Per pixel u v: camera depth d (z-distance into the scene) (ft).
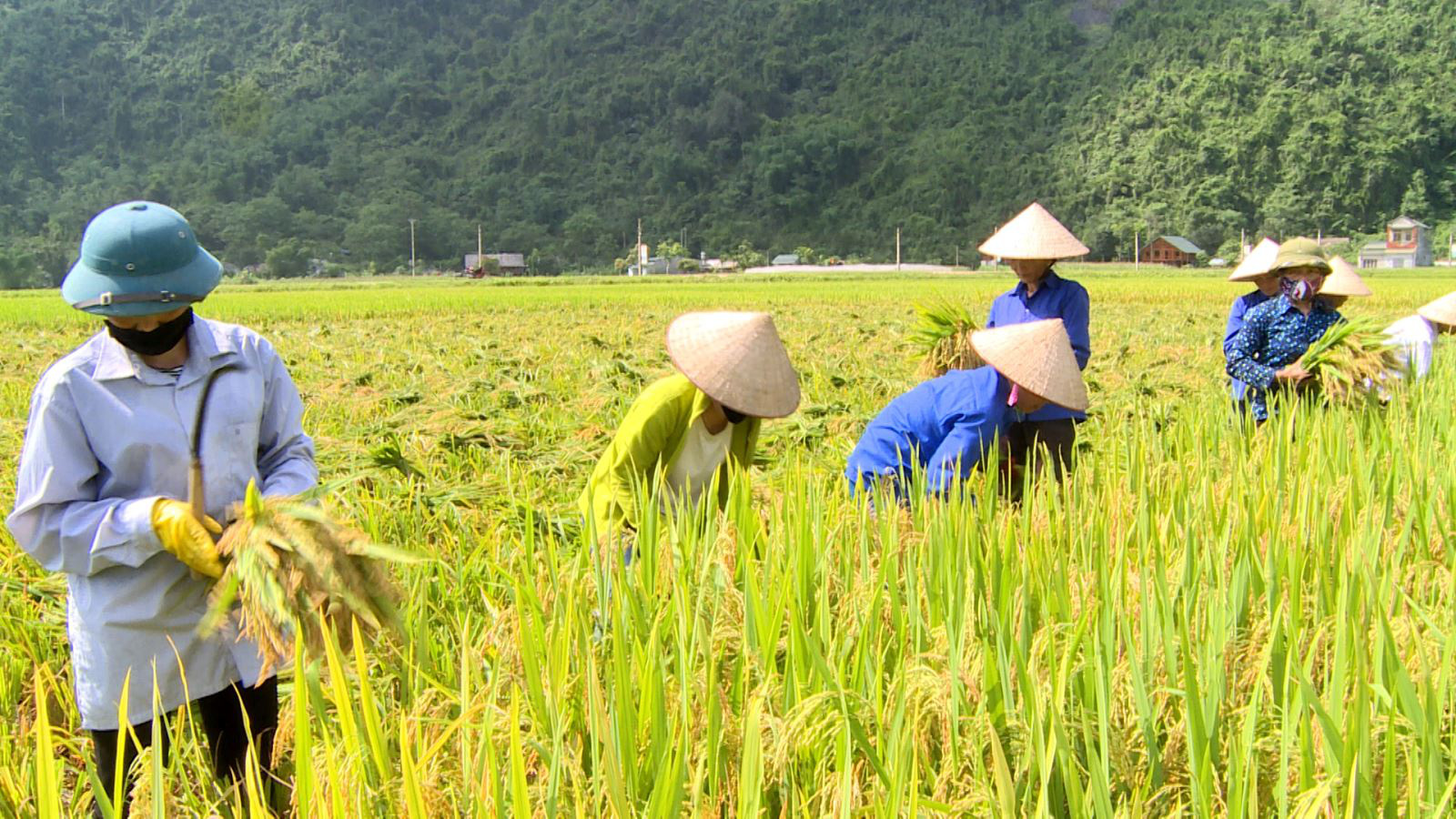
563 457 26.02
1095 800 8.25
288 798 11.83
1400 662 9.73
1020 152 626.23
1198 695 9.21
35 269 396.57
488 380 42.37
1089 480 18.19
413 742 9.61
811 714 9.11
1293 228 518.37
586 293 172.35
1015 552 13.15
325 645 9.66
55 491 10.48
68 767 12.81
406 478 22.49
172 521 10.12
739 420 15.76
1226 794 9.12
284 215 557.33
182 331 10.96
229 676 11.50
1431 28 639.35
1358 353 24.40
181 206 583.99
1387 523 15.33
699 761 8.79
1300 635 11.21
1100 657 9.52
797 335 70.69
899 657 10.69
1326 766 8.75
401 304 129.80
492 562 16.03
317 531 9.77
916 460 16.43
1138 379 41.78
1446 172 544.21
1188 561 12.54
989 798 8.09
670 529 13.09
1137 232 423.23
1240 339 26.53
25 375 49.34
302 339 72.43
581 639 10.65
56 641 15.40
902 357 53.16
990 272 374.02
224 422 11.09
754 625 11.07
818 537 13.43
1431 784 8.54
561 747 8.77
